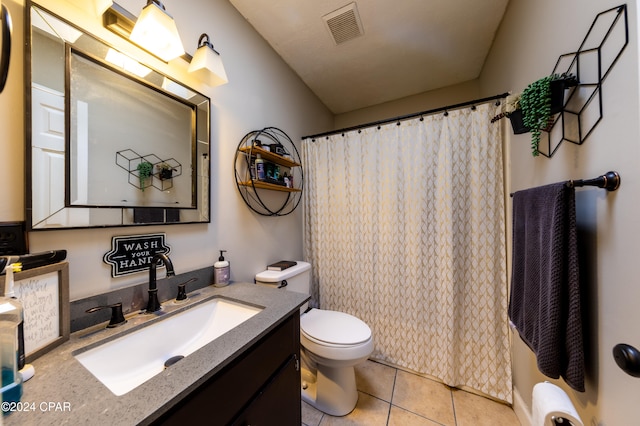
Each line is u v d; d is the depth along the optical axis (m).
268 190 1.62
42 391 0.49
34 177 0.65
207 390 0.58
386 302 1.72
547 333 0.72
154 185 0.95
